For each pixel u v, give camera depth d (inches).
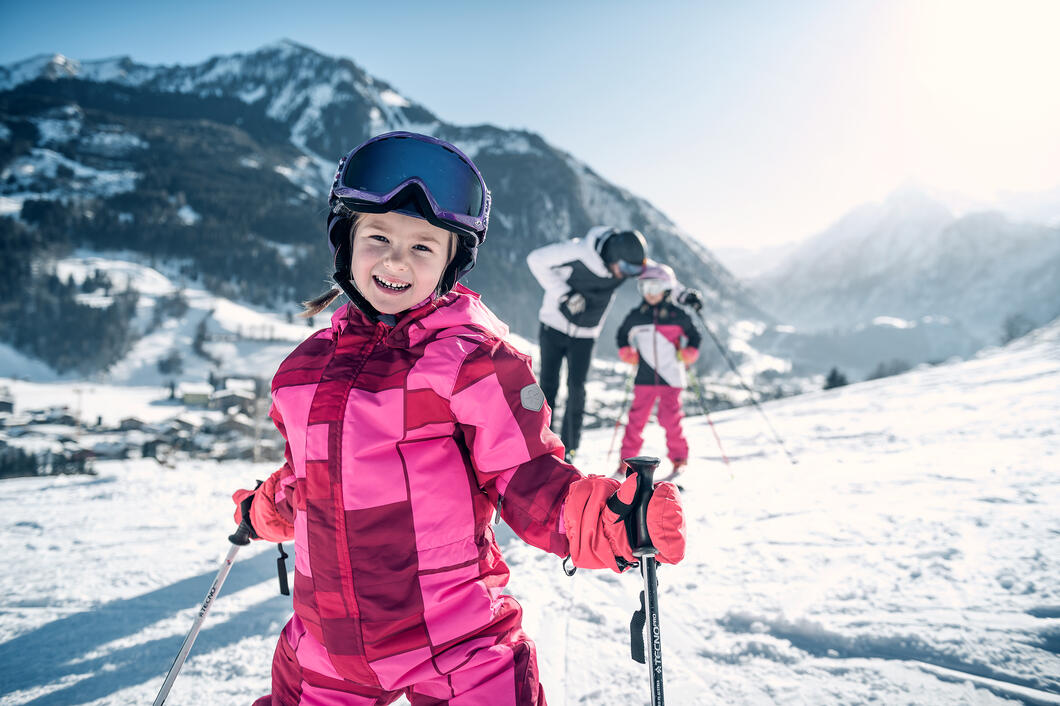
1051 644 65.7
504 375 38.0
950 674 62.9
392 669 37.8
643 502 32.4
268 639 86.7
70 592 109.3
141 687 74.4
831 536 107.9
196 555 132.5
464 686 37.3
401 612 37.2
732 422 318.0
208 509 184.7
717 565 99.2
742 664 69.4
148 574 119.1
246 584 111.7
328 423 38.4
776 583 89.5
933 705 58.4
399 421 37.9
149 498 203.5
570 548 35.1
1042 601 74.9
